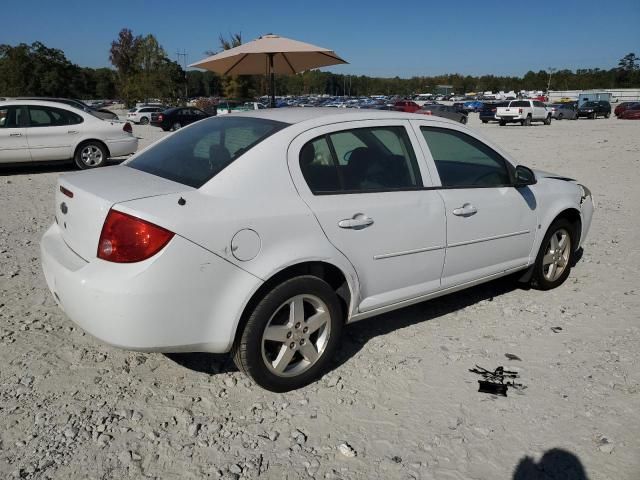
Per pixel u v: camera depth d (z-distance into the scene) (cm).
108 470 255
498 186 422
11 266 516
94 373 335
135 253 266
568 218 498
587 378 340
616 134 2544
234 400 312
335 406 309
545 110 3603
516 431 289
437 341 389
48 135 1131
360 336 395
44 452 264
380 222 340
